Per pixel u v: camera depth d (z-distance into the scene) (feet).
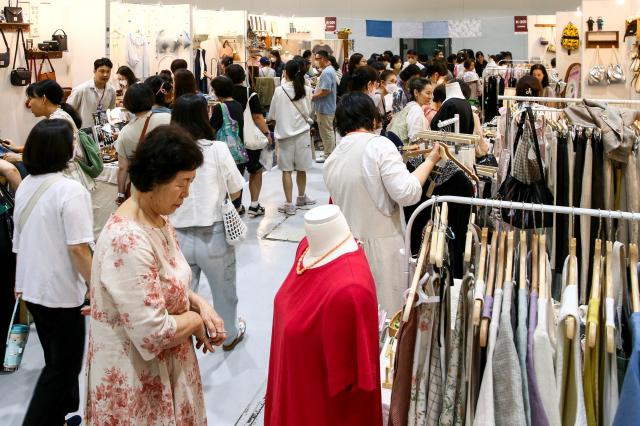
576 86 29.32
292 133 20.27
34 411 8.05
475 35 52.95
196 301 6.52
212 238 10.63
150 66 27.30
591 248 10.11
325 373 5.40
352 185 9.27
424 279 5.64
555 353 5.28
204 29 31.22
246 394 10.35
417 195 8.96
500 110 16.60
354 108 9.41
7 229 10.78
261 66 30.63
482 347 5.44
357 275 5.29
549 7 54.54
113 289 5.39
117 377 5.60
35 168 8.03
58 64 22.59
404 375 5.77
